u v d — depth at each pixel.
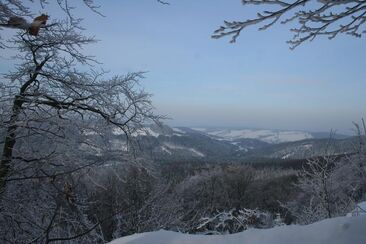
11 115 7.89
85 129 8.72
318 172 10.89
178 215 12.49
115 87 9.00
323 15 3.42
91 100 8.95
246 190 35.47
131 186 11.81
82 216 7.93
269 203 33.09
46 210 7.95
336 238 2.81
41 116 8.07
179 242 3.32
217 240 3.23
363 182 10.34
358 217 3.01
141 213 12.11
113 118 8.96
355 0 3.17
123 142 9.30
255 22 3.39
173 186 15.02
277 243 2.96
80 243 7.77
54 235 7.37
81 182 8.41
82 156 8.59
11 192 8.22
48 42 8.32
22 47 8.30
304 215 10.05
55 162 8.06
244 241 3.14
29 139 8.31
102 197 10.30
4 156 7.82
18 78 8.45
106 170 9.29
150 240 3.43
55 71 8.72
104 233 10.23
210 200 21.03
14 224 7.95
